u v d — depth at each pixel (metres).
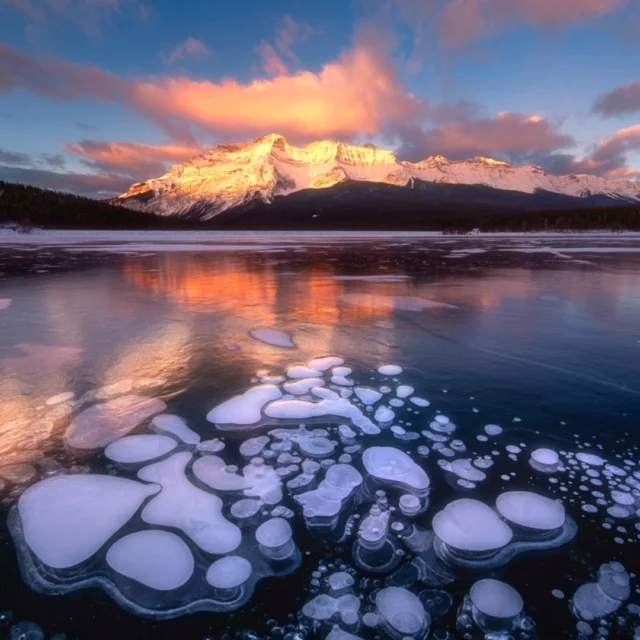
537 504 2.05
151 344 4.66
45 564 1.68
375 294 8.05
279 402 3.17
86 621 1.46
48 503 2.03
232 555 1.74
